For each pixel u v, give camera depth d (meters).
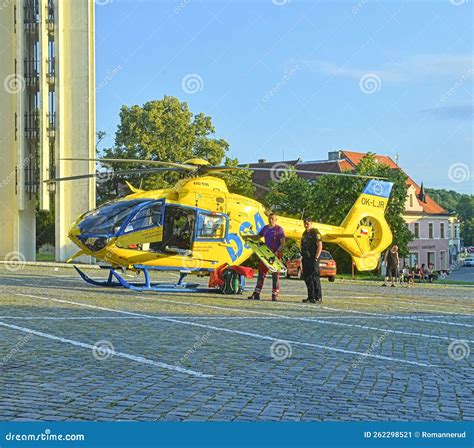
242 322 12.88
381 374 8.31
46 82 43.16
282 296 20.14
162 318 13.08
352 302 18.95
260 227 21.17
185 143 55.84
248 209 20.86
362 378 8.03
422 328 12.97
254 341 10.53
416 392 7.41
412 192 84.25
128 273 30.73
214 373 8.05
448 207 149.88
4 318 12.34
